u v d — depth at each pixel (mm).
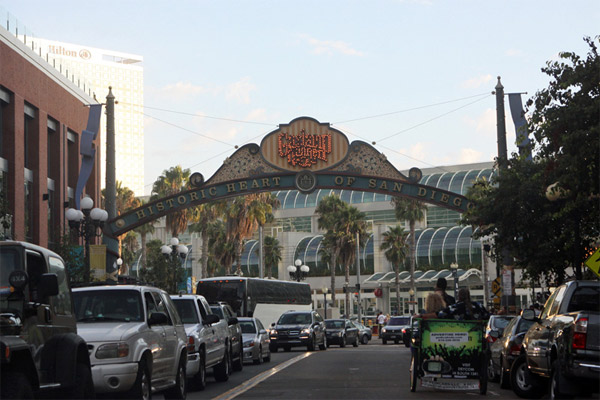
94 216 36094
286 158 48062
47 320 11617
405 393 18734
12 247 11062
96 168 58531
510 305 38781
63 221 51062
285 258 119375
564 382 14125
